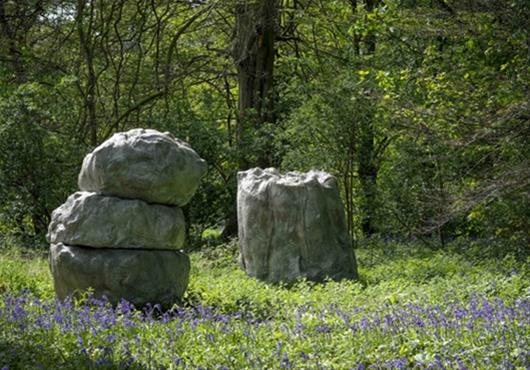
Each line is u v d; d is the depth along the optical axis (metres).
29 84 23.58
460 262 17.52
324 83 23.36
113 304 11.55
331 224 16.47
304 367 7.94
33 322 9.09
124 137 11.94
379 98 17.47
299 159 21.92
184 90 29.42
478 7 16.55
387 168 23.50
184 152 12.03
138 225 11.66
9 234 22.66
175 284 11.94
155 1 28.41
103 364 7.53
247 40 26.98
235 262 19.20
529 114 15.05
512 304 10.48
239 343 8.79
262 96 27.47
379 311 10.46
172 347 8.33
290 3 31.14
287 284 15.97
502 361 7.77
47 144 23.16
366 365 8.09
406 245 22.12
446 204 16.39
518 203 16.50
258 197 16.61
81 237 11.66
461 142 15.50
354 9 26.86
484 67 16.53
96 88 29.12
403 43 21.84
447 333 8.82
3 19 27.47
